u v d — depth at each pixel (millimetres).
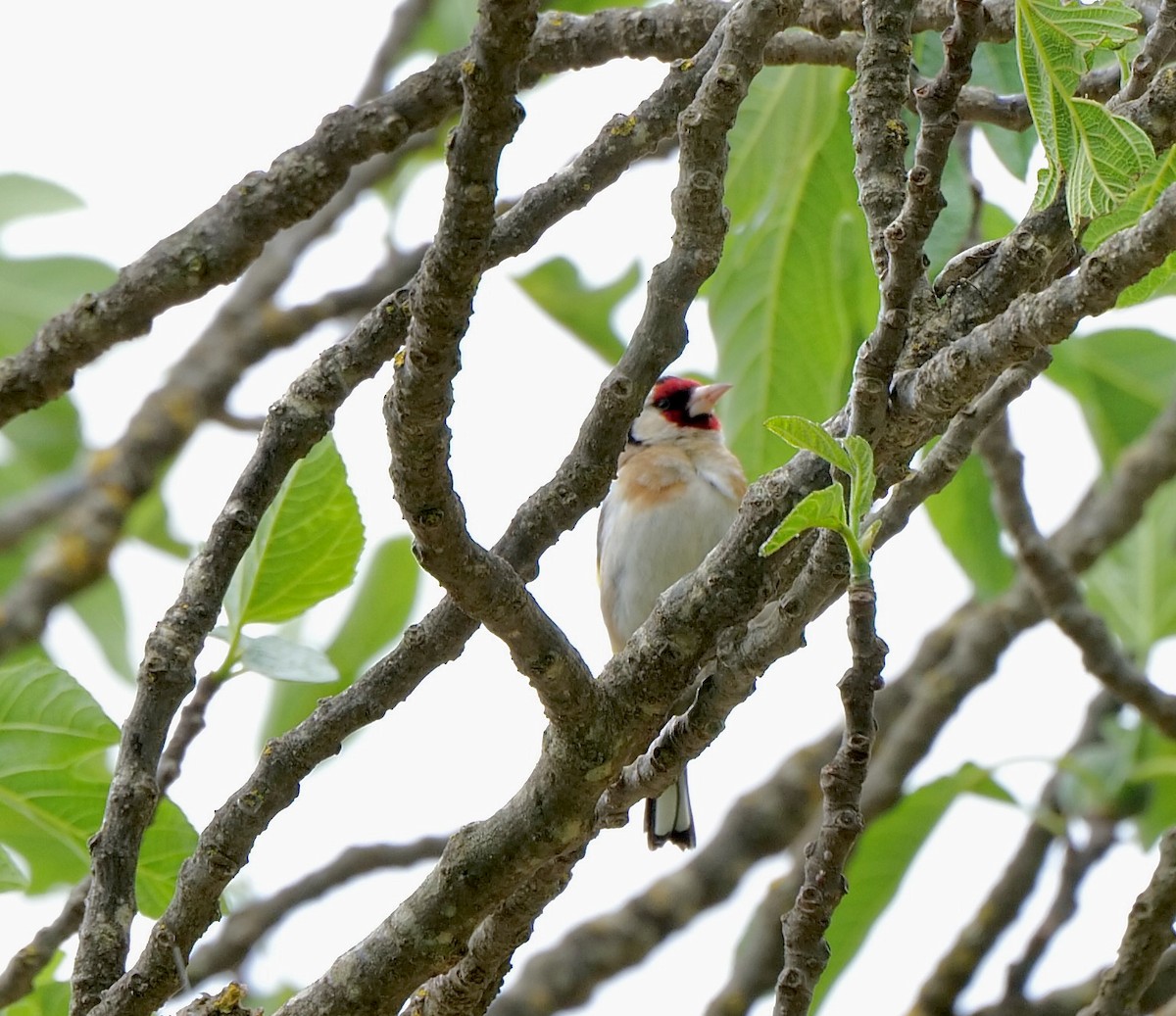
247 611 5742
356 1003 4738
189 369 10516
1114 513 9305
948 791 8531
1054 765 8680
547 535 4961
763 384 8578
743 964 9438
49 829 6180
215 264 6051
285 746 4797
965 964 8805
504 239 5531
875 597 4305
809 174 8148
